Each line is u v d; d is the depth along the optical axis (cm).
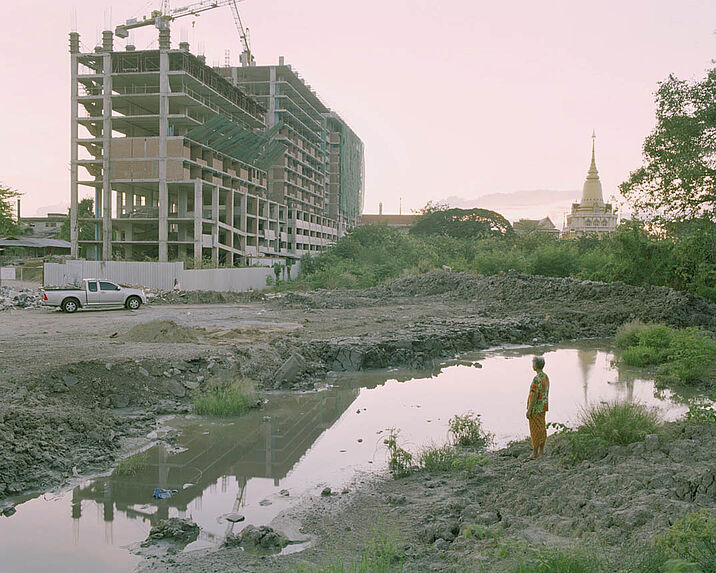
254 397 1413
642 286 3566
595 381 1684
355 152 14712
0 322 2469
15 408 1063
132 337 1939
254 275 5281
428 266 6091
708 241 2686
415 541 678
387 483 907
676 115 2538
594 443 917
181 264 4256
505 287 3828
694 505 654
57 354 1573
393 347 2019
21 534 728
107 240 6241
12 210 6738
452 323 2645
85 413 1154
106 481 914
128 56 6219
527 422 1260
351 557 647
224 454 1046
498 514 737
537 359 973
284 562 644
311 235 11344
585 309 3183
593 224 13975
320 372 1791
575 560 520
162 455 1038
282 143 9344
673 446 877
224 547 687
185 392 1438
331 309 3391
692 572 460
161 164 6031
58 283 4075
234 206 7688
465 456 1005
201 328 2278
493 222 11406
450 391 1573
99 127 6700
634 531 611
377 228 8838
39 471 909
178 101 6238
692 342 1697
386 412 1347
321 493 863
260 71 9625
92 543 704
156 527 730
